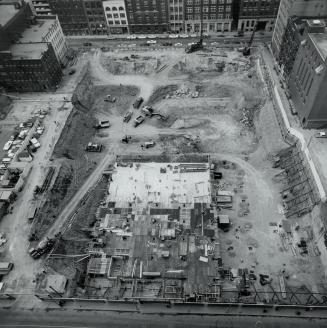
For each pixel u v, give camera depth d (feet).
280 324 231.71
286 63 400.47
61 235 281.74
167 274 259.80
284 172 328.49
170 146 373.81
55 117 388.78
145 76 465.88
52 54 423.23
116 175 334.24
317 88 303.68
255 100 408.26
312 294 247.09
